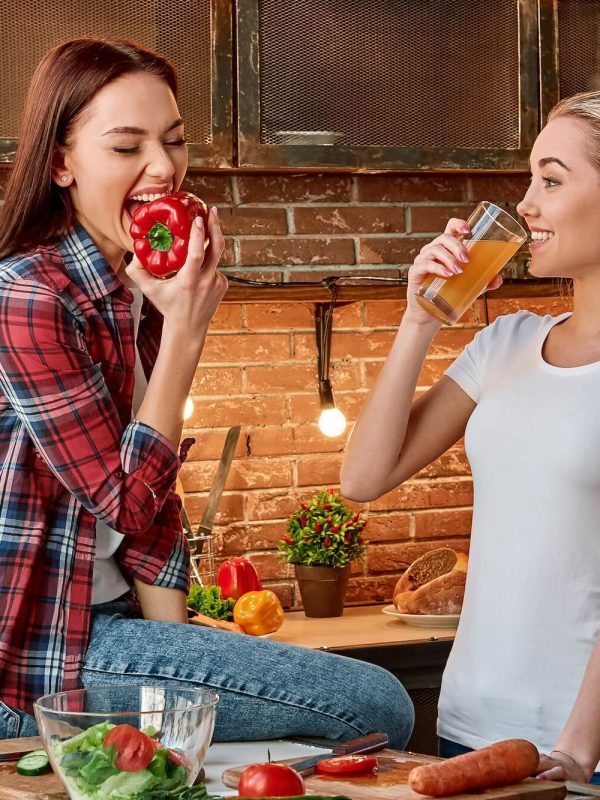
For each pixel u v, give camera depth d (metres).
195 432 3.13
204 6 2.69
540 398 1.72
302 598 3.03
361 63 2.79
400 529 3.26
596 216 1.71
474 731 1.69
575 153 1.70
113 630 1.55
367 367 3.23
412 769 1.22
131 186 1.56
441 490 3.28
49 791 1.15
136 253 1.52
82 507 1.54
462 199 3.04
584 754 1.44
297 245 2.93
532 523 1.67
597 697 1.46
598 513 1.65
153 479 1.50
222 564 3.00
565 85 2.92
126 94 1.54
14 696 1.49
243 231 2.89
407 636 2.75
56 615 1.51
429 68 2.83
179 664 1.50
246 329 3.15
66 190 1.61
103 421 1.48
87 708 1.15
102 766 1.02
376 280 2.97
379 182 2.98
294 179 2.92
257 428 3.17
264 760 1.42
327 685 1.52
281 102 2.74
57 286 1.49
